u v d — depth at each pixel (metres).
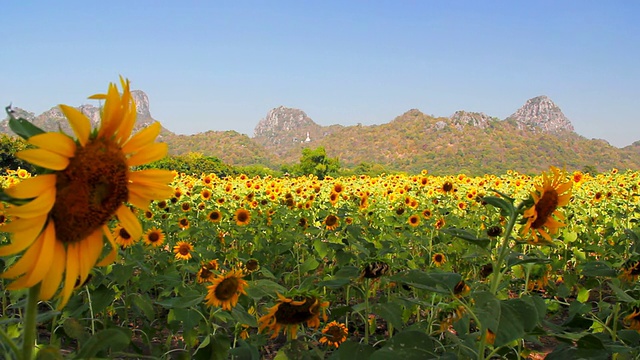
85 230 1.47
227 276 3.19
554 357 2.74
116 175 1.48
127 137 1.53
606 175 20.62
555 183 2.64
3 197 1.31
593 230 9.06
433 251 7.11
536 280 5.77
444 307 3.37
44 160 1.35
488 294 2.39
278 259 8.07
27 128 1.41
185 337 3.45
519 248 7.45
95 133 1.48
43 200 1.34
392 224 8.05
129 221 1.55
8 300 5.16
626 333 3.22
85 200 1.42
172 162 37.19
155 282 4.84
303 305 2.83
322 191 14.26
